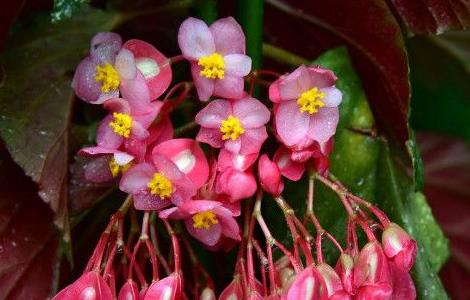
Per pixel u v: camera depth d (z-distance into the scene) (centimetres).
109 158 37
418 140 58
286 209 36
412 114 60
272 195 37
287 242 39
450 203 55
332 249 40
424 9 40
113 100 36
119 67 36
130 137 36
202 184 36
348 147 40
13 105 39
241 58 36
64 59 40
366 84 41
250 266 36
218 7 42
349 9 40
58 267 40
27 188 40
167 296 35
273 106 37
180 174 35
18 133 39
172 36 44
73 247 41
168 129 37
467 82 56
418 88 59
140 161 36
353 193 40
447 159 57
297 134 36
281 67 43
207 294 37
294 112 36
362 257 35
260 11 40
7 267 39
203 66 36
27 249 40
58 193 38
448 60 54
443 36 53
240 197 36
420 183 39
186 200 35
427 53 54
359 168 40
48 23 40
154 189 35
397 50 39
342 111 40
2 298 39
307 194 39
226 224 36
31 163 38
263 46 42
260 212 37
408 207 41
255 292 35
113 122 36
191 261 39
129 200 37
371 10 39
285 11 42
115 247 36
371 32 40
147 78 36
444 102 60
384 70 40
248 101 36
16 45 40
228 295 36
